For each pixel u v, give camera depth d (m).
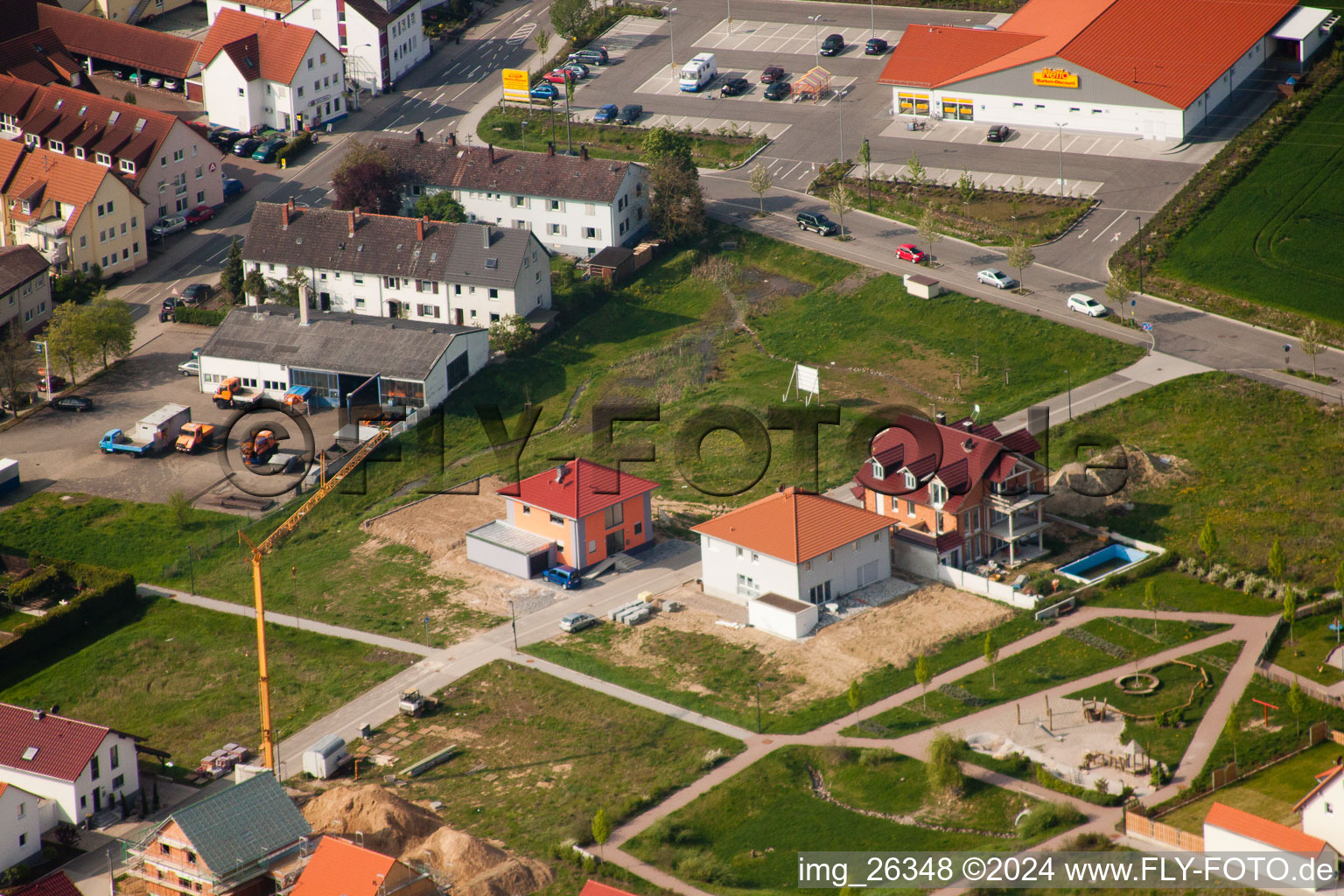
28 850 104.25
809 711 110.06
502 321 168.25
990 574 125.25
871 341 162.88
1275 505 129.50
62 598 132.88
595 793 103.38
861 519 125.81
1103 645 114.12
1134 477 134.62
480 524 139.12
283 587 132.12
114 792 108.62
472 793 104.94
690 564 131.88
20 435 156.75
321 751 107.75
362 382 160.12
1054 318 160.00
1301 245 168.38
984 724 106.12
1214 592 119.69
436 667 119.31
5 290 170.25
